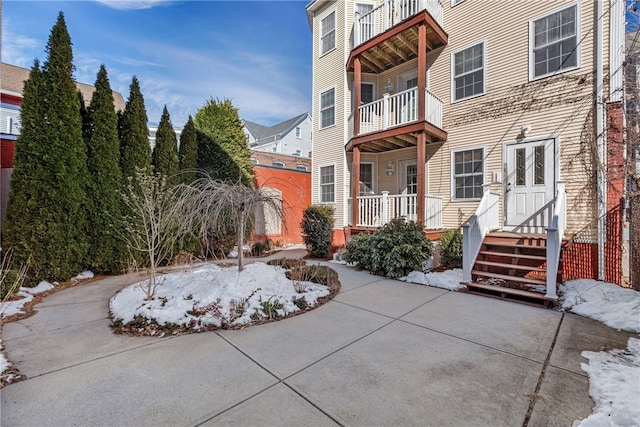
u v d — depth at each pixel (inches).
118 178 260.7
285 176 506.9
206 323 145.6
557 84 249.6
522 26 269.4
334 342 129.3
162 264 285.4
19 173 211.3
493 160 285.4
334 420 81.6
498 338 132.8
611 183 213.9
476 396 91.8
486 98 291.6
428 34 311.0
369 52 348.8
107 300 187.3
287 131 1090.1
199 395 92.6
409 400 90.1
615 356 115.3
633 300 168.1
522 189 266.8
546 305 177.3
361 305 179.5
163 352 120.5
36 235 212.1
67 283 227.8
